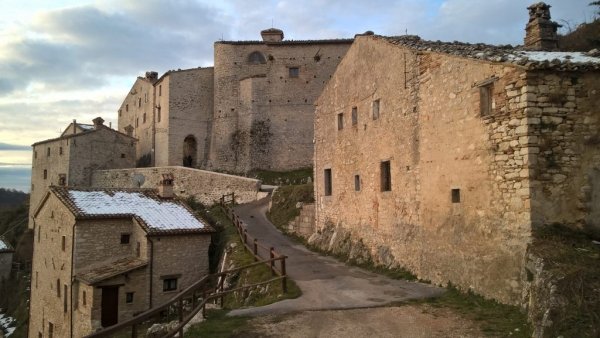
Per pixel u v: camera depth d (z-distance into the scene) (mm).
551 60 9875
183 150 49875
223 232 25500
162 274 21234
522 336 8133
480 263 11086
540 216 9641
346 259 18391
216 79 50156
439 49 13469
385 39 16516
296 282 14477
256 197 33938
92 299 19484
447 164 12562
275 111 47469
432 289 12477
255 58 49125
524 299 9242
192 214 24328
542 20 13539
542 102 9828
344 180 19969
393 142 15758
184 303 20312
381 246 16547
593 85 9992
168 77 49781
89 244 21531
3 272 41219
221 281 14945
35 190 49906
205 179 36438
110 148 47844
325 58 47625
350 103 19516
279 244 22750
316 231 22609
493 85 10828
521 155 9898
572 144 9852
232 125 48875
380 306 11000
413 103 14414
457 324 9242
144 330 16828
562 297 7848
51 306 23781
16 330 30766
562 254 8805
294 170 46250
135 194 25422
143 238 21406
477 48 13133
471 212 11516
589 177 9844
